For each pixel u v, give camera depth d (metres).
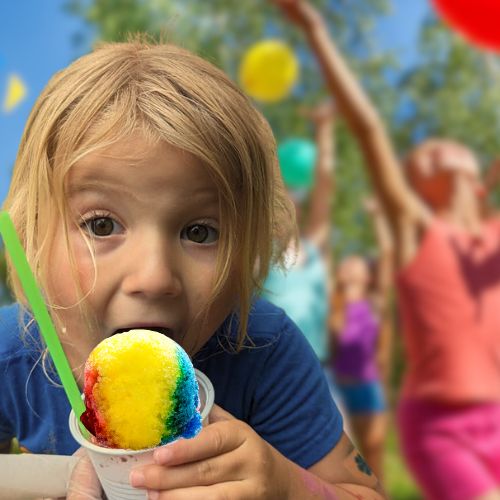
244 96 1.01
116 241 0.89
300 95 3.91
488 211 3.22
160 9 3.75
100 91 0.92
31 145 0.98
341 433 1.22
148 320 0.89
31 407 1.18
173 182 0.87
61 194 0.90
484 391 2.68
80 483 0.91
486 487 2.59
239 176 0.94
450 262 2.86
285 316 1.26
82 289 0.90
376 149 3.13
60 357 0.88
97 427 0.81
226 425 0.86
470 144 4.09
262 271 1.03
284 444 1.18
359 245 3.87
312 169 3.21
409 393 2.82
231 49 3.83
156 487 0.81
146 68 0.95
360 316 3.28
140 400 0.80
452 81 4.10
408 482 3.32
